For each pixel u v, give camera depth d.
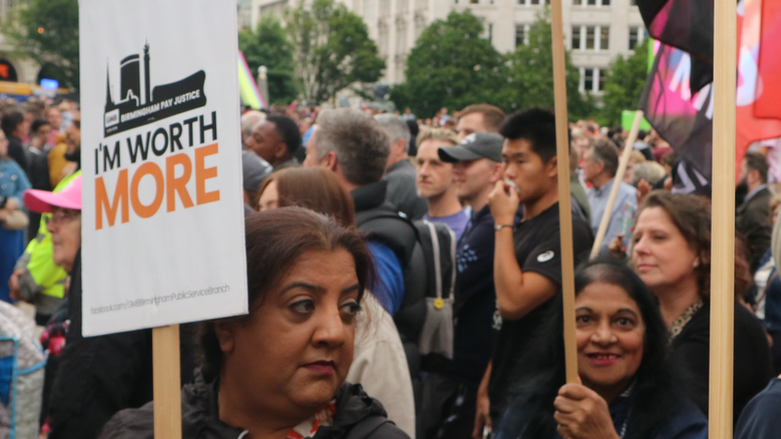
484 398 3.39
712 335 1.42
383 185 3.31
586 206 4.91
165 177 1.56
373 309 2.25
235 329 1.54
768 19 2.94
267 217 1.56
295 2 87.69
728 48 1.41
